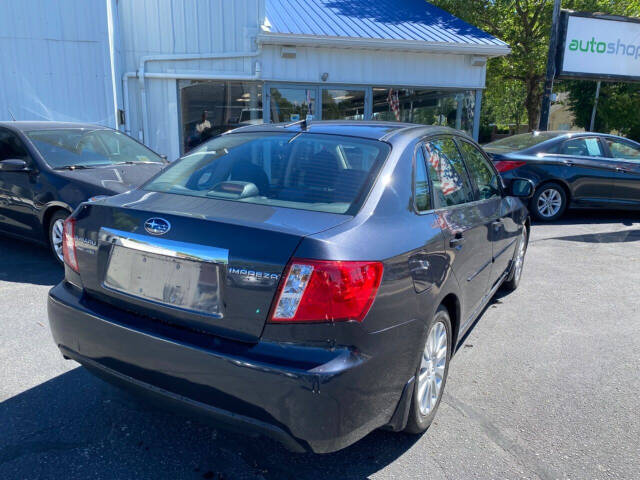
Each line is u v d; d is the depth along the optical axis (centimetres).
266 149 301
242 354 207
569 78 1420
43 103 970
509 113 3691
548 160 869
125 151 640
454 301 307
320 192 258
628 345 408
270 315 206
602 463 262
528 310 482
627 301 510
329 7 1299
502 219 410
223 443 271
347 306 205
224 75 1052
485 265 371
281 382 199
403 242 242
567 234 805
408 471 252
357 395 209
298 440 204
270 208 246
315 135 305
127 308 247
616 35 1404
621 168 888
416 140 308
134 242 240
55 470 246
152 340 226
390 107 1165
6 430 274
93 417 289
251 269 209
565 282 568
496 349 397
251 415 208
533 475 252
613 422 300
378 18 1250
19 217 567
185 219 230
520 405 316
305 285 203
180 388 222
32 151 555
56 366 342
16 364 342
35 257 588
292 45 1046
